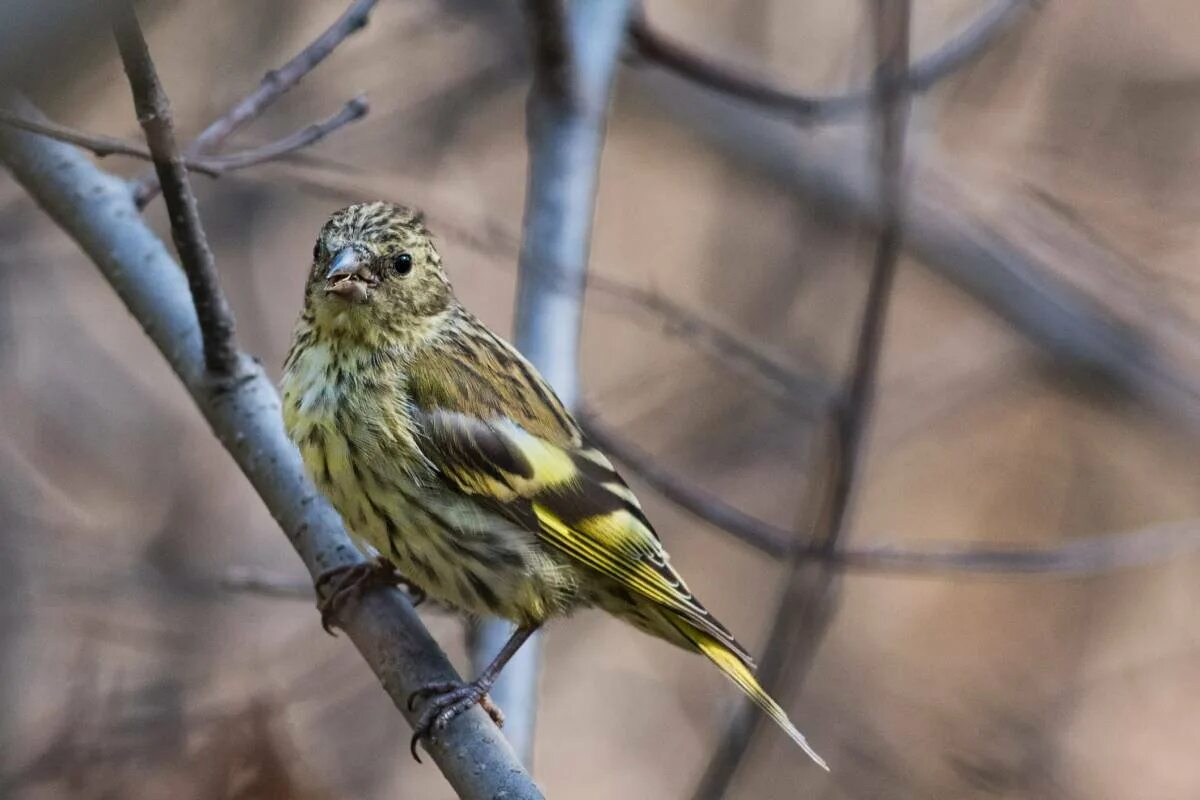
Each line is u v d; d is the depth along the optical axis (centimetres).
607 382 1597
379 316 781
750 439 1574
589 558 789
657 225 1798
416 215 815
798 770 1371
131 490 1326
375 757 1240
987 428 1739
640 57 1079
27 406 1306
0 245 1266
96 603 1162
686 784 1466
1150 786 1508
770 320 1652
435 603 841
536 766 1466
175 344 775
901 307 1784
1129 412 1686
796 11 1756
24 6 424
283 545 1342
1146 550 965
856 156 1694
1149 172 1634
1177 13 1667
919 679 1530
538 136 998
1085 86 1650
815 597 864
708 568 1586
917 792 1361
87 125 1166
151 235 810
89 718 1013
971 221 1608
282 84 775
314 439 764
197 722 962
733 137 1714
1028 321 1645
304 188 985
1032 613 1625
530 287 949
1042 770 1400
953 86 1569
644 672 1548
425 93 1555
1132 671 1605
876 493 1661
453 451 775
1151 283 1598
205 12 1357
